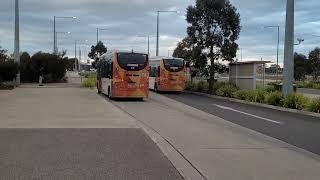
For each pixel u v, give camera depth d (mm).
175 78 44094
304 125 18922
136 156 11086
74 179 8734
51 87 46125
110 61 33250
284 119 21344
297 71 77375
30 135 14219
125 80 32250
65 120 18453
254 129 17312
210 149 12375
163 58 44281
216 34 43906
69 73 109938
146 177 8984
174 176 9133
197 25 44188
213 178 9062
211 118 20984
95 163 10180
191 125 17906
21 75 57656
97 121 18250
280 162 10750
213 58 44156
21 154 11117
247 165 10336
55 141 13117
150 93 43594
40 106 24750
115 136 14250
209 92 41812
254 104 30266
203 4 43500
